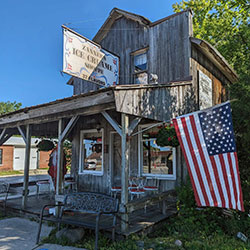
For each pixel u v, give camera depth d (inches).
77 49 238.2
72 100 205.6
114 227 161.2
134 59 349.7
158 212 223.9
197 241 165.5
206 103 313.9
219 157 153.0
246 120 201.9
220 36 602.2
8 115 284.0
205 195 154.6
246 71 237.1
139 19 330.0
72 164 371.9
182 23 295.9
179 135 164.7
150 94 202.5
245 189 197.5
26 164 255.9
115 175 325.4
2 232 192.4
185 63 285.0
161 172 277.0
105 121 332.5
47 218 182.1
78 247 159.9
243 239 169.6
